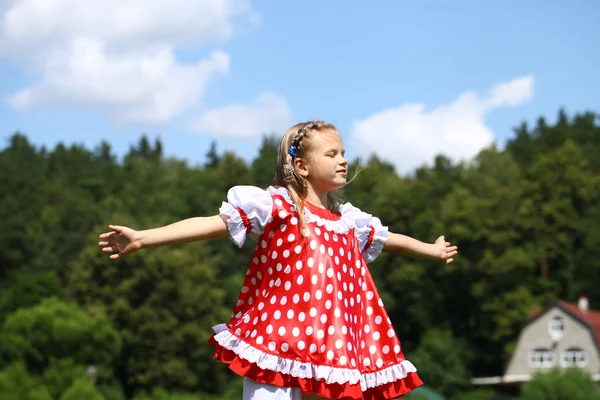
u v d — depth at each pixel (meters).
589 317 64.75
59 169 104.69
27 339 45.19
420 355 62.12
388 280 70.44
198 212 82.19
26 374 41.94
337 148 5.21
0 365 44.06
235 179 85.75
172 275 56.47
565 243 71.38
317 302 4.93
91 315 54.41
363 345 5.18
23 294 57.19
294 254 5.00
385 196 72.25
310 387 4.78
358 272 5.28
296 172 5.20
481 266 67.88
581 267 71.88
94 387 42.62
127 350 54.72
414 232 70.62
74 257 77.50
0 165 89.19
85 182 101.81
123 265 56.00
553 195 72.38
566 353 62.59
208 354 56.09
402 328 72.38
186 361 55.62
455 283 69.69
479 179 76.50
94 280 56.44
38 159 109.31
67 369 43.34
